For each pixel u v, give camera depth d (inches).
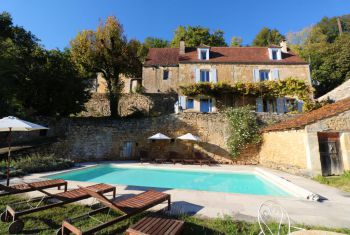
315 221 180.1
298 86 719.7
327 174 387.9
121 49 792.3
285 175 418.6
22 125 252.7
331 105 483.8
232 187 385.4
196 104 807.1
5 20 855.1
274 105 824.9
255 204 223.1
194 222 174.6
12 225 154.3
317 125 398.0
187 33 1521.9
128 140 664.4
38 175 366.0
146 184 404.5
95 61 794.2
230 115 659.4
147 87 915.4
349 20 1975.9
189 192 269.0
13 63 569.3
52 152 579.8
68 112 714.8
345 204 228.7
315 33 1937.7
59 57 693.9
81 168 456.4
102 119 666.2
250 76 822.5
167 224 142.1
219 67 831.1
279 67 825.5
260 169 481.1
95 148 637.3
